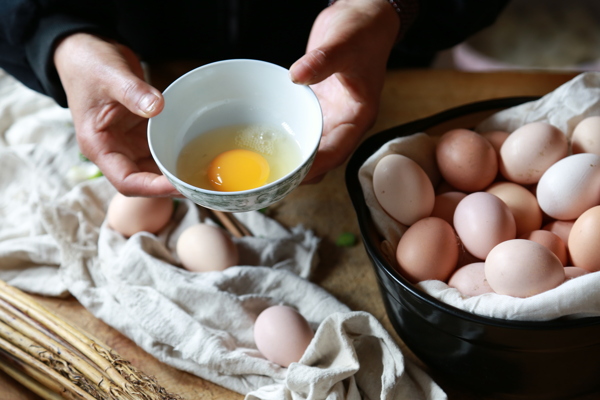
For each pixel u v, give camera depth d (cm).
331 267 73
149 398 58
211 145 61
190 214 75
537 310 54
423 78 88
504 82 87
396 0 73
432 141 68
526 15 143
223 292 67
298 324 64
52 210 73
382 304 70
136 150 70
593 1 144
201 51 95
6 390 64
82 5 73
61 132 84
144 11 89
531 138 63
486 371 59
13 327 63
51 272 72
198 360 64
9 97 88
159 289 68
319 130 56
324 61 60
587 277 53
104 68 64
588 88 66
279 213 77
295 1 90
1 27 72
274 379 63
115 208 72
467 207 61
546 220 65
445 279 61
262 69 60
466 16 81
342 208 78
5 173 81
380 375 62
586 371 59
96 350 61
